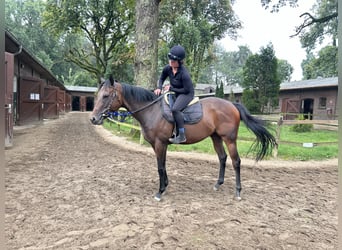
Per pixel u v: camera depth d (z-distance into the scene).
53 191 4.03
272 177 5.29
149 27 9.17
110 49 21.47
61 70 50.25
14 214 3.15
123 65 21.69
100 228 2.83
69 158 6.52
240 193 4.17
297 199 3.99
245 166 6.13
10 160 6.04
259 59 16.64
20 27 43.25
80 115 27.91
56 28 20.50
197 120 3.73
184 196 3.95
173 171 5.52
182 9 22.34
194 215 3.23
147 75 9.26
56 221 2.99
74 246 2.46
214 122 3.90
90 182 4.55
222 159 4.29
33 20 44.56
